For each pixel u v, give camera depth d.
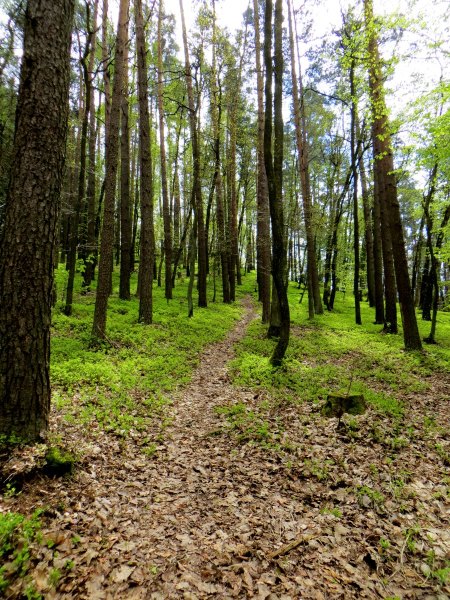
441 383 9.90
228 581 3.21
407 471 5.11
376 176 21.14
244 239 48.34
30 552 3.12
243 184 34.09
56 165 4.50
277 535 3.86
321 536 3.84
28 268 4.34
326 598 3.07
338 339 15.57
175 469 5.15
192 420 6.98
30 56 4.29
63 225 26.78
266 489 4.71
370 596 3.10
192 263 17.66
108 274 11.07
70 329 11.88
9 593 2.72
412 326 13.49
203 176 21.11
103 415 6.27
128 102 18.91
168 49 25.50
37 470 4.11
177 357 10.98
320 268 33.59
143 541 3.62
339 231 29.80
